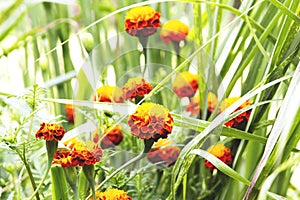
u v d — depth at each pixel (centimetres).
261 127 104
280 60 100
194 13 112
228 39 116
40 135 89
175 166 93
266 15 109
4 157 116
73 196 95
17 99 99
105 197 91
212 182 111
